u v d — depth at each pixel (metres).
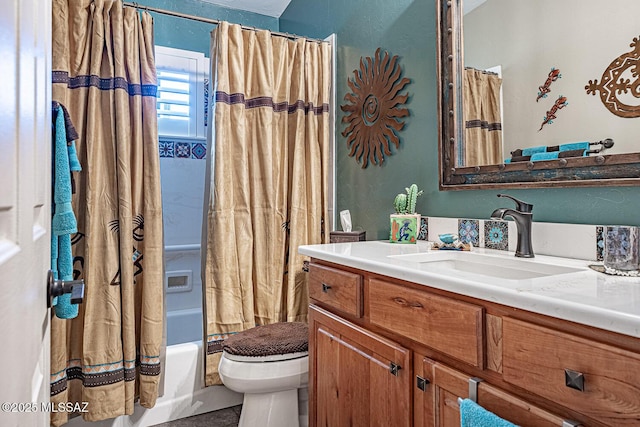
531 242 1.26
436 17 1.67
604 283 0.87
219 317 2.04
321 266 1.51
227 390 2.15
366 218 2.13
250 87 2.18
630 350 0.63
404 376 1.09
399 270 1.10
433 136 1.73
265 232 2.16
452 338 0.94
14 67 0.49
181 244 2.94
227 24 2.10
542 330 0.76
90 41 1.83
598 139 1.17
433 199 1.74
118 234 1.84
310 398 1.57
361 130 2.16
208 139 2.14
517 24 1.39
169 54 2.76
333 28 2.42
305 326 1.92
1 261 0.41
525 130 1.36
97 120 1.83
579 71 1.21
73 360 1.80
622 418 0.63
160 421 1.99
